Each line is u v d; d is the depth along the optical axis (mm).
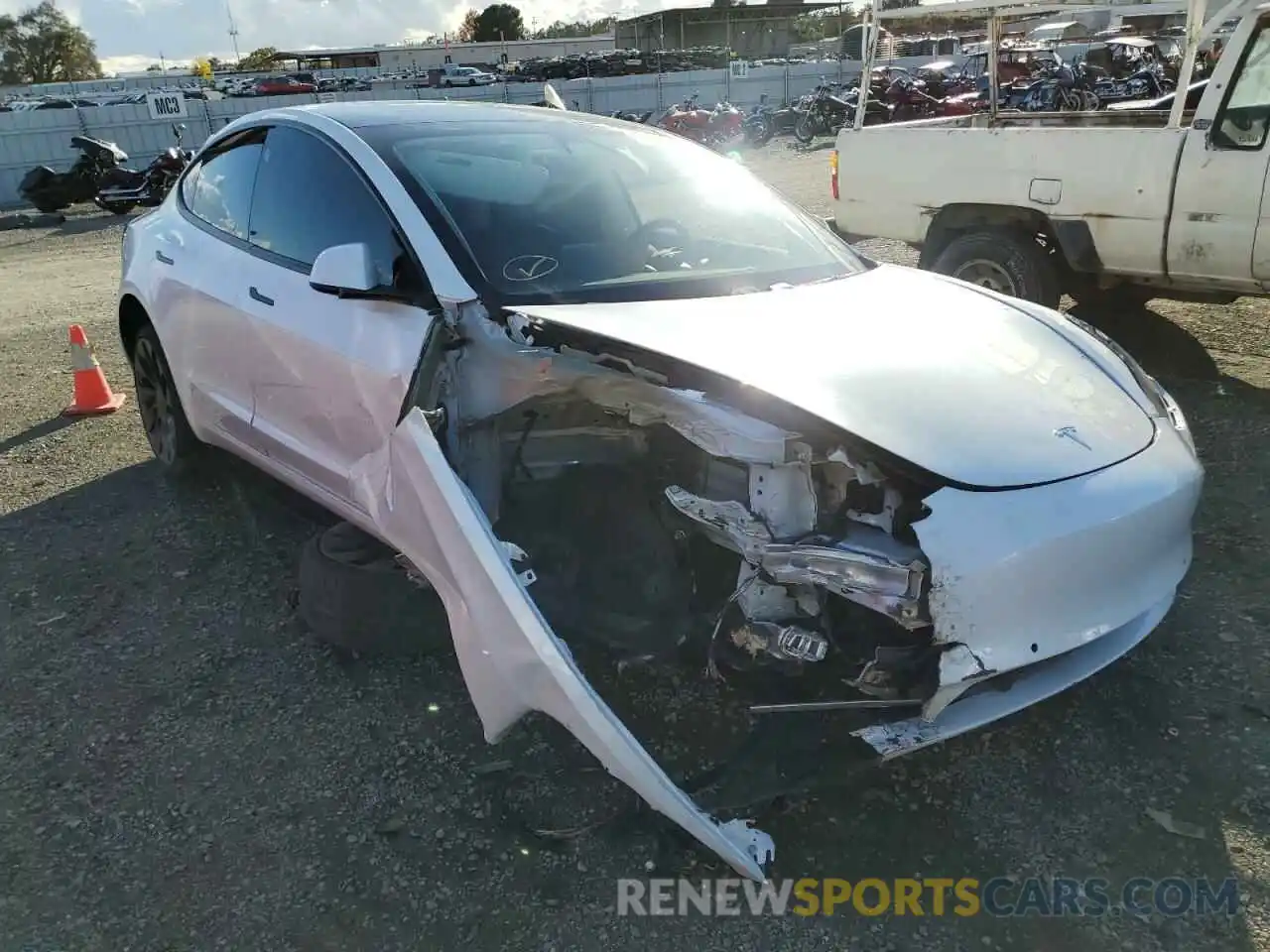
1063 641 2393
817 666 2512
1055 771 2727
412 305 2943
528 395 2816
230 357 3754
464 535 2424
